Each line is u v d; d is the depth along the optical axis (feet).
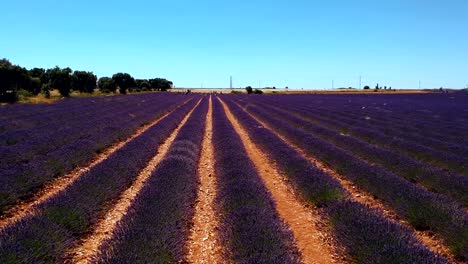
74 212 22.22
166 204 23.53
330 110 117.60
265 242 18.69
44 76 212.02
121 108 109.60
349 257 19.40
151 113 96.89
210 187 33.68
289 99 201.05
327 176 32.37
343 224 21.65
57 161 36.40
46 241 17.97
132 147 44.09
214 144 54.08
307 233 23.62
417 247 18.11
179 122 87.40
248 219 21.61
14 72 144.77
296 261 17.47
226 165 37.04
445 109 126.93
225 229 21.17
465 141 57.72
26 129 56.18
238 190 27.43
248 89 343.87
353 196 30.73
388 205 28.12
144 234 18.67
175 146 47.60
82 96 189.47
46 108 97.55
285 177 37.47
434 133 65.82
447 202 25.88
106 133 56.24
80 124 65.62
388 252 17.30
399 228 20.49
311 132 69.82
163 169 33.47
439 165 42.57
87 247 20.59
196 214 26.53
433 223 23.47
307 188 29.58
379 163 42.19
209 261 19.24
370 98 218.59
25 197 28.99
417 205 24.98
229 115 113.91
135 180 35.19
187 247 20.90
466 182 30.58
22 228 18.76
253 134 62.54
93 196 25.46
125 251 17.10
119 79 265.75
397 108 130.41
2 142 46.24
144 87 338.13
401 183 29.55
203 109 120.37
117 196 29.81
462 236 20.25
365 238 19.08
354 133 66.49
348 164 37.93
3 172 29.99
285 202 30.07
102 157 45.50
